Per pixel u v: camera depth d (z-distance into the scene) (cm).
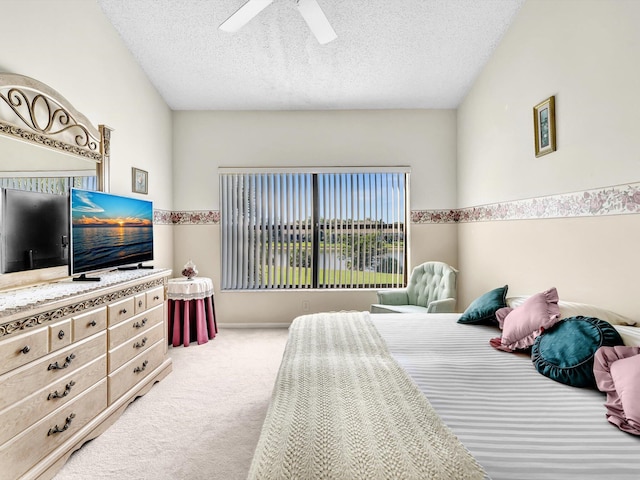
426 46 351
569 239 250
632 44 195
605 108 214
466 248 427
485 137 375
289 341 211
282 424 115
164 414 244
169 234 446
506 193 334
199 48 356
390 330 238
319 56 364
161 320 303
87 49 296
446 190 456
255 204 460
